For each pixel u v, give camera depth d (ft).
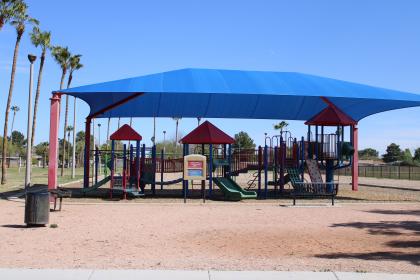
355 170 94.73
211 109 102.17
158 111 103.30
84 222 45.16
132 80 74.79
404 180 149.89
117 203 64.95
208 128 78.43
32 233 38.14
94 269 25.39
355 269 26.23
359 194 85.66
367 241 36.24
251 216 51.67
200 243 34.86
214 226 43.68
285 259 29.25
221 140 78.07
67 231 39.47
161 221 46.70
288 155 87.51
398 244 34.96
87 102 84.79
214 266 26.84
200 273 24.61
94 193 80.53
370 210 59.06
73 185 105.81
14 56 118.42
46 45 143.54
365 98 73.05
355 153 94.73
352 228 43.11
